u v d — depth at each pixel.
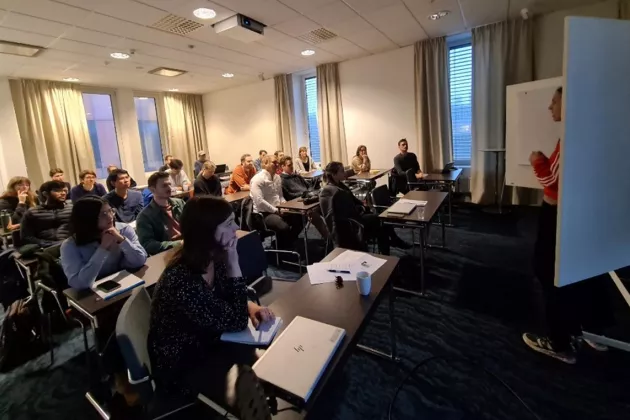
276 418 0.81
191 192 4.84
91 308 1.46
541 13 4.62
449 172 4.98
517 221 4.48
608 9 4.33
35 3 3.10
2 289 2.33
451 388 1.70
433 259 3.36
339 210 2.93
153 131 7.88
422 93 5.60
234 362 1.03
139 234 2.33
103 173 6.92
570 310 1.75
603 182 1.06
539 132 3.31
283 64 6.21
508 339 2.05
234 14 3.78
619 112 1.04
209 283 1.21
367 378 1.81
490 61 5.00
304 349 1.01
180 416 1.05
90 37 4.07
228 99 8.19
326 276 1.54
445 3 3.97
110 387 1.74
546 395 1.62
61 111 6.05
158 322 1.08
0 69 4.98
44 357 2.18
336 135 6.65
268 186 3.99
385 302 2.58
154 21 3.77
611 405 1.53
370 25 4.49
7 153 5.42
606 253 1.13
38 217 2.80
